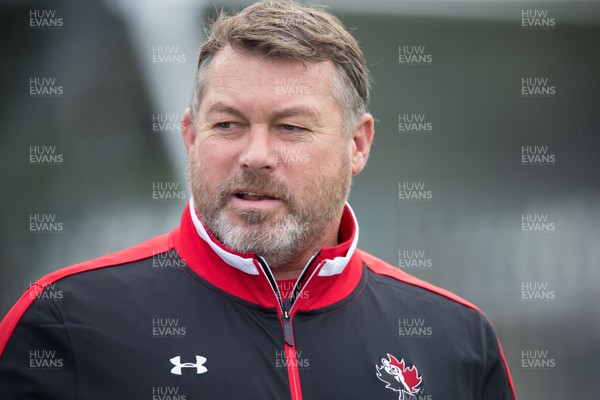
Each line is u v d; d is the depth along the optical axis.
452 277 17.77
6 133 18.05
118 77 18.14
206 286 5.81
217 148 5.62
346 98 6.04
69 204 17.84
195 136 6.10
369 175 18.14
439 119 18.44
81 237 17.66
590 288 18.14
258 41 5.54
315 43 5.75
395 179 18.20
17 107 18.14
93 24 18.22
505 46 18.75
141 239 17.64
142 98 18.19
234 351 5.53
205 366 5.41
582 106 18.95
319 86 5.77
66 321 5.42
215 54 5.90
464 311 6.69
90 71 18.14
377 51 18.22
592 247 18.28
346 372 5.69
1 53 18.11
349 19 18.05
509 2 18.80
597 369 17.55
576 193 18.67
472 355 6.36
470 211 18.36
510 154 18.69
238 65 5.61
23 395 5.26
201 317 5.66
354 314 6.09
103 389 5.23
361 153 6.58
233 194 5.61
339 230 6.63
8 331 5.45
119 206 17.95
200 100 5.99
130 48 18.05
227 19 6.02
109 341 5.38
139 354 5.37
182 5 17.73
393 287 6.64
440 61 18.45
